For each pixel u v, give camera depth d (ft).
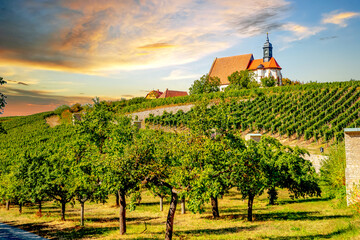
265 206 79.36
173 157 51.70
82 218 66.90
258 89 239.09
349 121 152.87
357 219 54.39
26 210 95.45
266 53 369.30
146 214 78.95
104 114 77.36
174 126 203.00
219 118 63.77
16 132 251.39
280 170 62.80
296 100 198.49
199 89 312.09
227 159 52.24
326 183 85.97
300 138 156.76
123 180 51.90
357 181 67.00
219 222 63.82
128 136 63.82
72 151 72.18
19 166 75.82
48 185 68.03
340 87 208.85
